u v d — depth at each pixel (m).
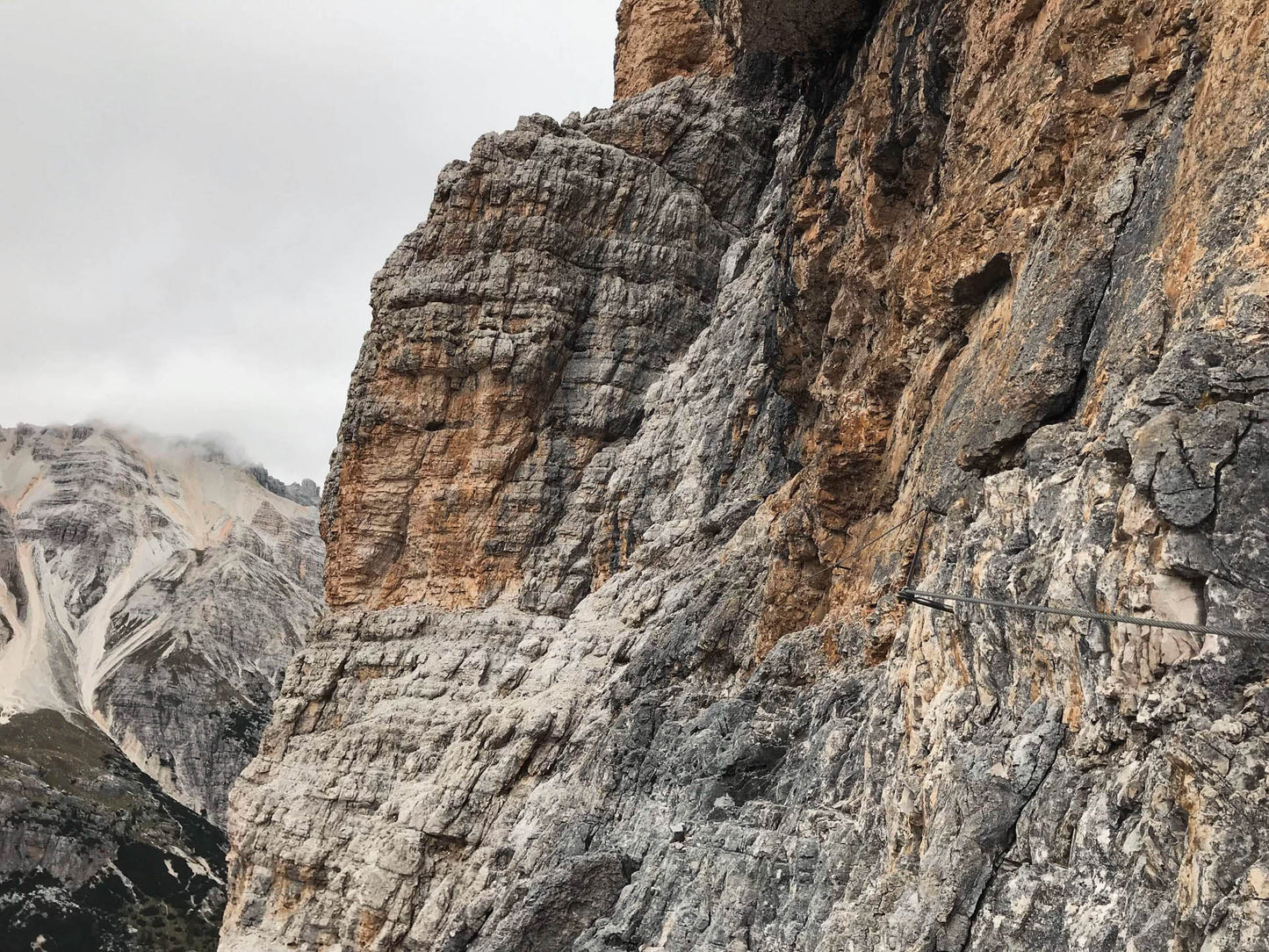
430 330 47.03
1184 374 13.53
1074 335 18.14
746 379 42.59
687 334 48.25
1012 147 22.50
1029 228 21.33
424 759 40.09
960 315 23.66
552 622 42.50
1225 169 15.30
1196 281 14.89
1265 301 13.52
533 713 37.88
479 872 34.53
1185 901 11.37
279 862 41.44
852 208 30.75
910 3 28.30
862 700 23.05
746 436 41.72
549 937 26.23
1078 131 20.48
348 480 47.59
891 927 14.43
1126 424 14.00
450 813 37.00
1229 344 13.43
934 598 16.23
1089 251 18.33
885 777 19.02
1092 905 12.51
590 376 47.00
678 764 28.19
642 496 44.00
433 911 35.91
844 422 27.12
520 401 46.31
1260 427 12.70
